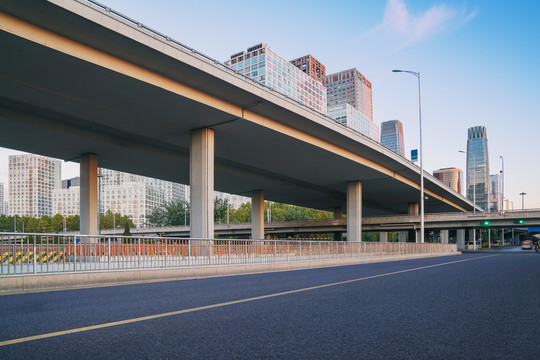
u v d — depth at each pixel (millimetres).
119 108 29594
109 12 21141
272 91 31594
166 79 26359
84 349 3959
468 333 4625
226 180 56938
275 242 20609
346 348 3980
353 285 9922
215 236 84250
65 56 21562
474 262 22281
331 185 63875
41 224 137750
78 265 11914
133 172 52062
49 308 6805
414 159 44844
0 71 23266
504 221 56219
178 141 38594
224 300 7426
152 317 5672
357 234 58156
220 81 27625
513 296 7762
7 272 10117
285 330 4793
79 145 38094
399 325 5066
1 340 4359
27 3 18672
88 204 40500
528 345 4086
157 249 14578
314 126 37656
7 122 31000
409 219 61469
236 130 35406
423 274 13461
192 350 3916
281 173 54500
